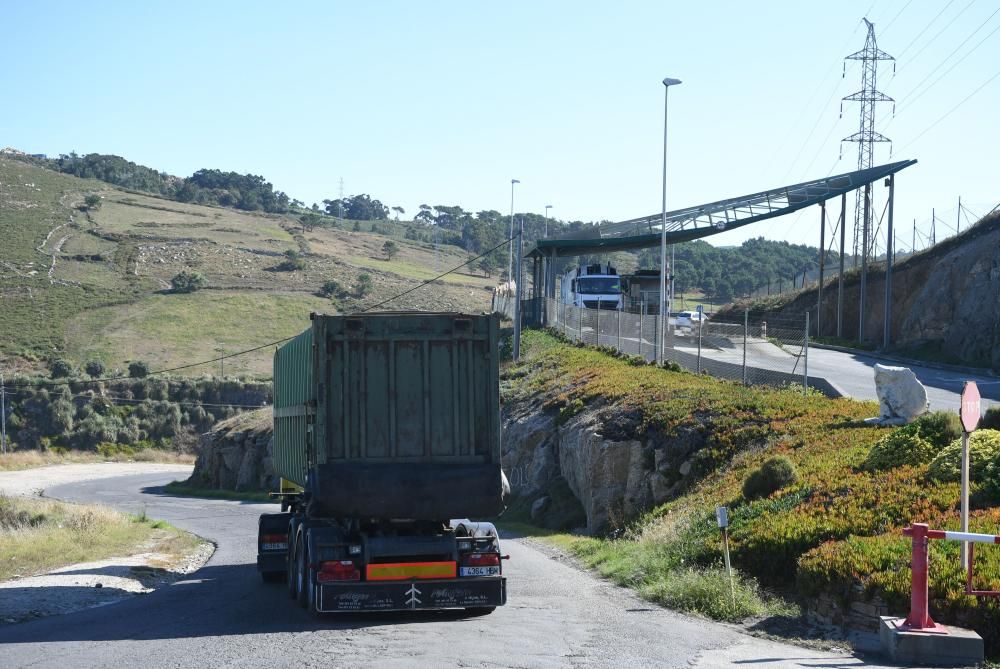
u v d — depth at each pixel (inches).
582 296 2464.3
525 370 1955.0
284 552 719.7
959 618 438.9
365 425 539.5
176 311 4643.2
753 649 435.8
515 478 1454.2
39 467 3171.8
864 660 415.2
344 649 426.9
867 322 2797.7
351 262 6190.9
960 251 2410.2
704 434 1023.6
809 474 742.5
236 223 7145.7
